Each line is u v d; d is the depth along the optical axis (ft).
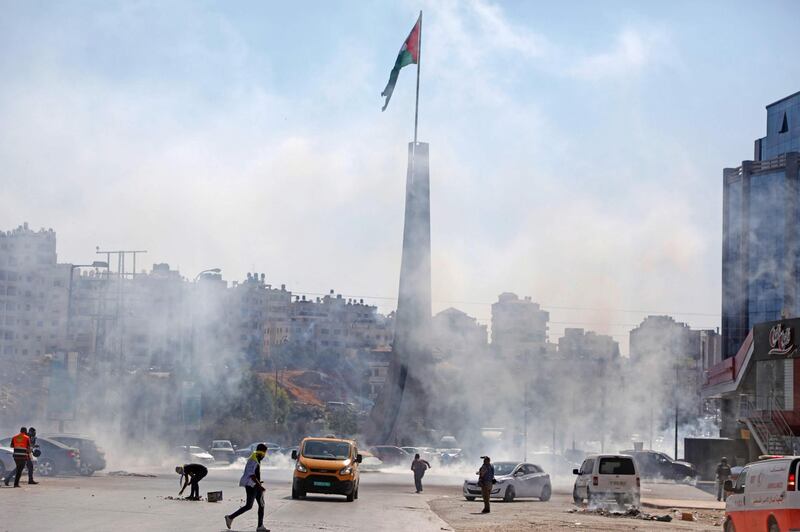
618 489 120.47
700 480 232.12
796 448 184.75
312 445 115.55
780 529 63.41
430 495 144.05
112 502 92.43
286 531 71.82
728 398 269.64
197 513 83.41
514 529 84.38
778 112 446.19
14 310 484.33
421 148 329.52
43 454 145.38
